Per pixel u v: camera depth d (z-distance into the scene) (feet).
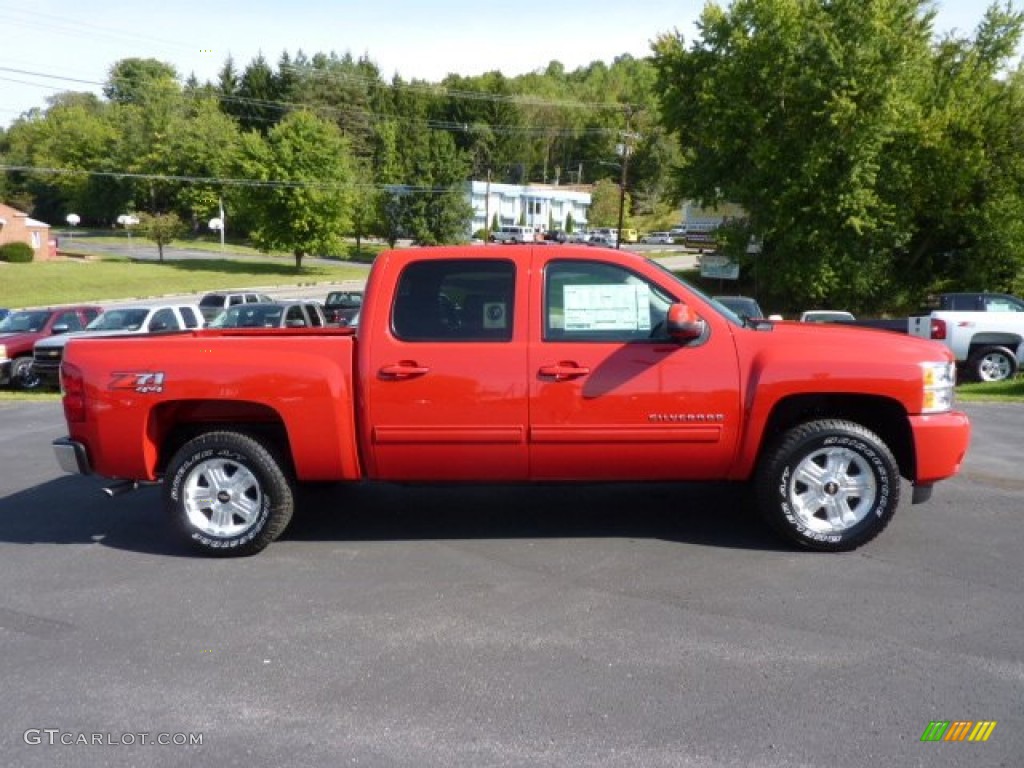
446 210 252.21
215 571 16.92
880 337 17.39
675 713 11.17
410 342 17.03
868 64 107.14
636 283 17.13
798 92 110.63
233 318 60.64
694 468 17.22
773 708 11.24
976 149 111.34
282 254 260.62
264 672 12.59
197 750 10.62
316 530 19.43
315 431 17.15
